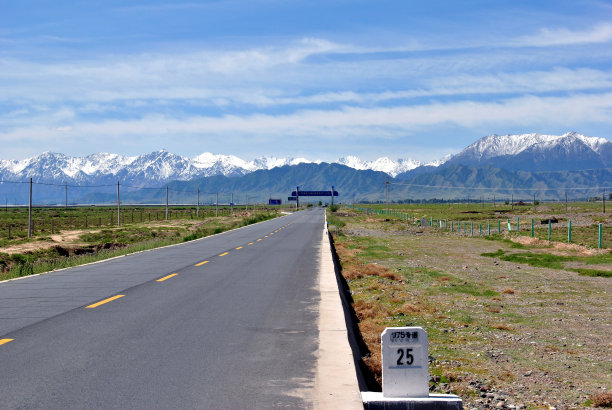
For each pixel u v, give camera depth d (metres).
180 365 7.50
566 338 12.15
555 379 9.16
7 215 132.62
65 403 6.03
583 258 28.84
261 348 8.40
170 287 15.23
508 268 25.83
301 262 22.53
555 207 167.75
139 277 17.58
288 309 11.77
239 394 6.31
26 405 5.96
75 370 7.26
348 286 19.31
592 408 7.80
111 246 44.53
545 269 25.41
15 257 33.69
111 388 6.53
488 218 97.06
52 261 27.98
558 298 17.52
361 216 110.31
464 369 9.66
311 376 6.95
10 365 7.50
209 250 29.36
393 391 6.03
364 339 11.02
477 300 17.00
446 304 16.23
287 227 59.69
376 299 16.55
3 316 11.01
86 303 12.58
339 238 45.03
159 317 10.90
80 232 54.91
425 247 37.66
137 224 78.25
